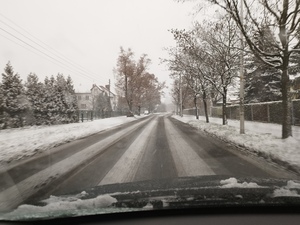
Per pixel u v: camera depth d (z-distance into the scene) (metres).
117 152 9.77
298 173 6.30
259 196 3.15
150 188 3.68
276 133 13.59
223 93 19.25
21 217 2.81
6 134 16.22
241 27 10.16
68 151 10.38
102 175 6.46
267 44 10.46
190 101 63.59
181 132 17.38
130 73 46.56
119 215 2.90
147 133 16.78
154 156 8.78
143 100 60.53
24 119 23.86
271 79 28.53
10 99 22.53
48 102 27.36
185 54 19.55
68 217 2.82
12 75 23.53
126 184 4.11
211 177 4.43
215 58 17.11
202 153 9.24
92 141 13.41
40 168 7.46
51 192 5.22
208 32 16.31
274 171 6.52
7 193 5.26
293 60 20.27
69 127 22.11
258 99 29.09
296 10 9.15
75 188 5.43
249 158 8.27
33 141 12.98
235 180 3.97
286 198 3.07
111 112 52.31
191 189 3.51
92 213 2.85
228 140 12.52
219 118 35.66
